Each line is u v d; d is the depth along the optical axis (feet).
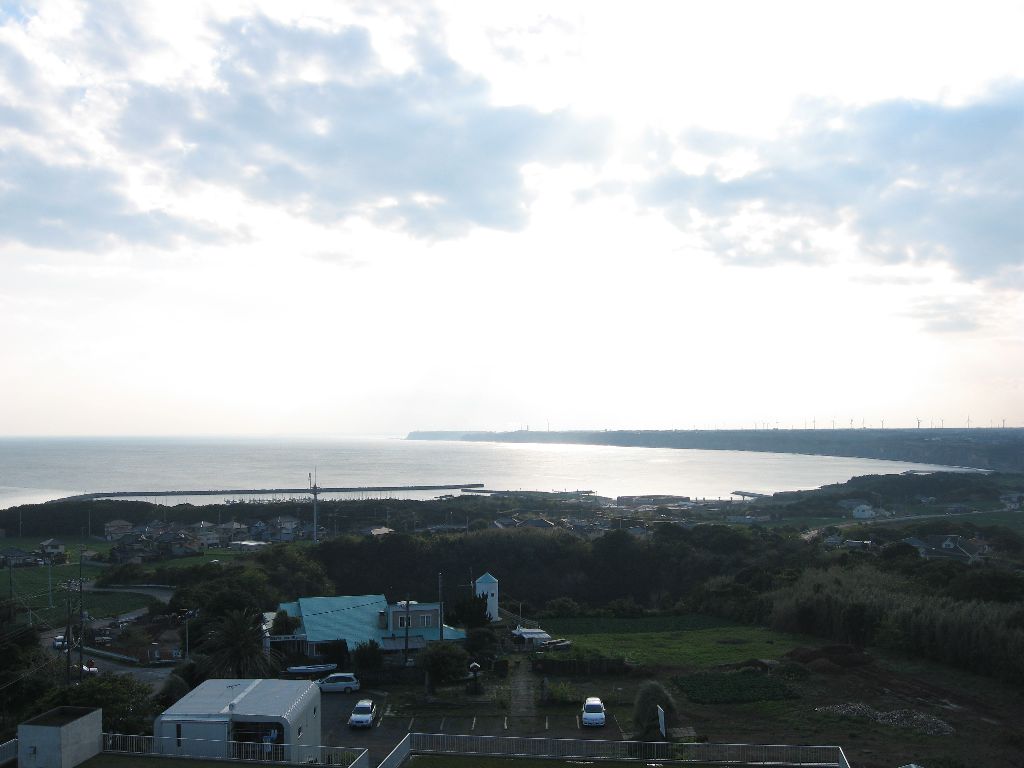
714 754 101.40
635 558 317.42
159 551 357.20
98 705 99.25
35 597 250.16
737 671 153.28
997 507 565.12
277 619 175.01
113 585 270.46
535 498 640.17
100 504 492.54
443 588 301.22
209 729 83.05
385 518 485.56
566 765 82.07
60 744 75.10
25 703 131.85
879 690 138.21
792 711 127.34
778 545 328.49
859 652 161.38
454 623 192.75
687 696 137.49
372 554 315.58
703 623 214.90
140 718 98.48
